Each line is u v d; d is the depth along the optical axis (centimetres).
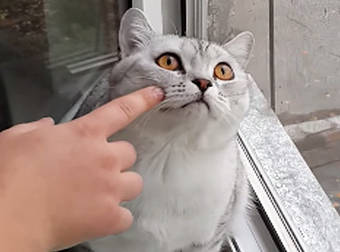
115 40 45
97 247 33
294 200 36
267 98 43
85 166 17
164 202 29
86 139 18
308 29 38
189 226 31
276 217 36
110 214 17
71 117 45
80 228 17
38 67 43
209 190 30
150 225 30
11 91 41
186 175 29
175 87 26
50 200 16
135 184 18
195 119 26
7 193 16
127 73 28
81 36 45
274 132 41
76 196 17
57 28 43
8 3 41
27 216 16
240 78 29
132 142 28
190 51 27
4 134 18
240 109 28
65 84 45
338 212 34
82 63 45
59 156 17
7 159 17
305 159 38
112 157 18
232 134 29
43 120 20
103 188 17
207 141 28
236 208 35
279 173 39
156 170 28
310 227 34
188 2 43
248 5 44
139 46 30
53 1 43
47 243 17
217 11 45
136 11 30
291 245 34
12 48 41
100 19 45
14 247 16
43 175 16
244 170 37
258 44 43
